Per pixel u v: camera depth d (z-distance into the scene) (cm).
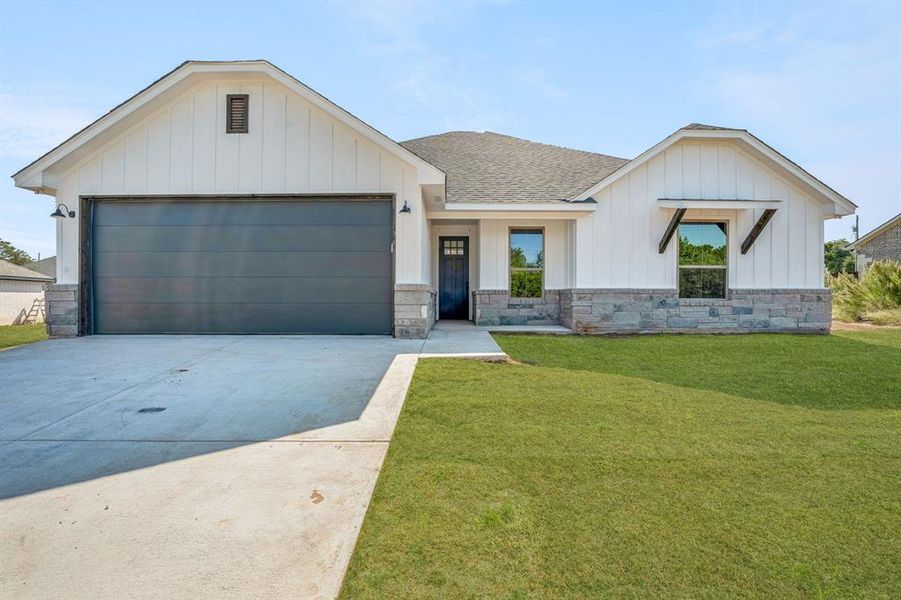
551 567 195
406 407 412
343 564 196
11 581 183
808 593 182
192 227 846
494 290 1102
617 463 300
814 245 1016
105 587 180
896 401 456
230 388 471
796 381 539
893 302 1252
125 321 849
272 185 836
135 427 359
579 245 1006
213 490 259
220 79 829
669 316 1002
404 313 827
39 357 627
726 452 319
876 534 221
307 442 330
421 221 859
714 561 200
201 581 184
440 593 179
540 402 434
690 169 1009
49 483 266
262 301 843
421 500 249
